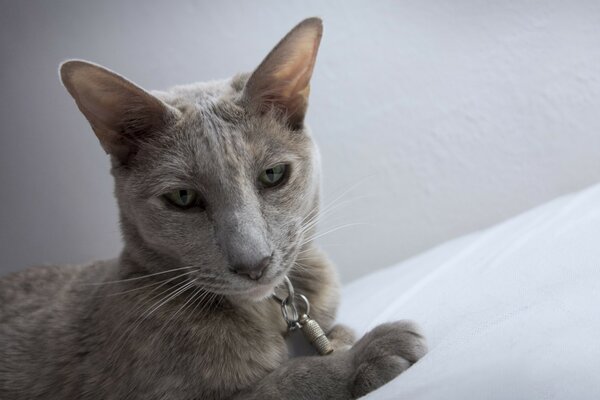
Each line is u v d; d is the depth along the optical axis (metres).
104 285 0.37
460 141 0.54
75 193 0.52
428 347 0.31
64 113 0.50
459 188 0.55
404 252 0.55
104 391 0.34
